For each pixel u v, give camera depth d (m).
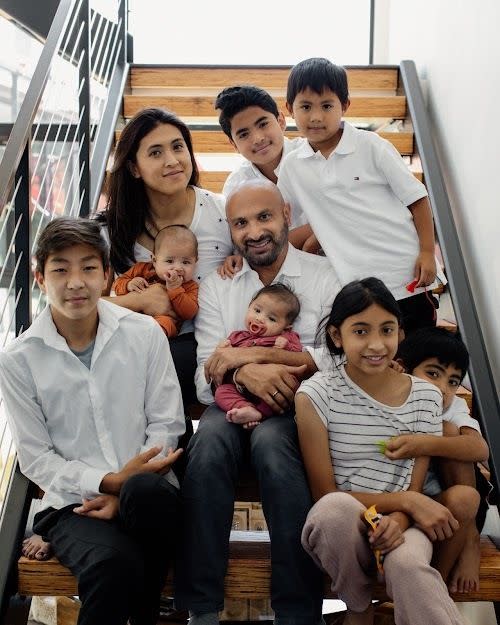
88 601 1.53
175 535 1.60
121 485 1.64
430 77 3.24
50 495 1.72
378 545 1.51
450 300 2.45
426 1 3.34
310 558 1.61
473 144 2.56
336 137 2.22
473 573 1.68
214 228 2.18
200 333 2.04
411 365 1.85
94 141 2.94
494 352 2.26
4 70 3.92
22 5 3.61
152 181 2.08
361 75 3.44
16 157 1.89
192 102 3.24
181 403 1.84
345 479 1.71
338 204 2.18
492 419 2.05
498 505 1.88
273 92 3.43
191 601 1.59
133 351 1.80
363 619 1.60
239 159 3.51
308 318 2.01
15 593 1.70
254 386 1.80
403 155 3.12
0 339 3.44
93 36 3.61
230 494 1.67
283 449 1.67
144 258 2.18
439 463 1.77
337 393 1.74
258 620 2.22
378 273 2.13
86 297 1.70
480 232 2.44
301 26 3.94
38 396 1.76
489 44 2.41
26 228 1.99
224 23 3.89
